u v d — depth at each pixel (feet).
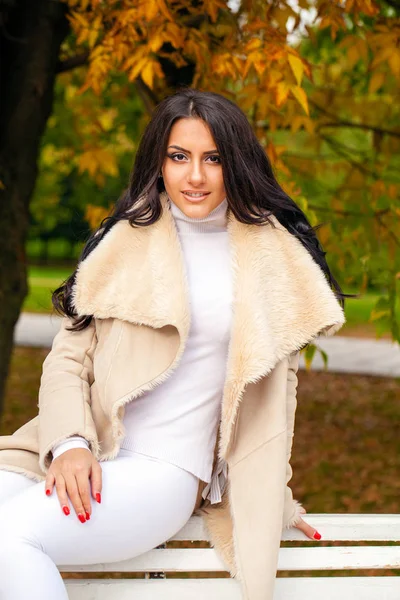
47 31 16.25
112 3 12.13
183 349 6.97
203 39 12.00
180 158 7.22
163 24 11.36
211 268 7.40
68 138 24.11
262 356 6.96
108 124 23.43
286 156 18.74
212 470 7.64
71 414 6.97
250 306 7.09
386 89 19.04
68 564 6.74
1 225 16.66
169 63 15.49
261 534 7.03
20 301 16.96
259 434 7.27
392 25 13.20
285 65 11.01
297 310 7.29
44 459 6.91
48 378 7.35
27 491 6.71
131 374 7.04
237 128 7.19
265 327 7.06
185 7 12.86
